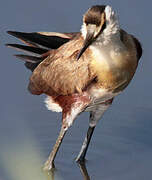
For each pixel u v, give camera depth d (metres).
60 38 14.09
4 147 14.63
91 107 13.44
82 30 12.36
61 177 13.59
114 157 14.30
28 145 14.75
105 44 12.20
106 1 18.69
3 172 13.61
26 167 13.85
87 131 14.19
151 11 18.34
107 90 12.73
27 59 14.09
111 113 16.05
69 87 12.97
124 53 12.41
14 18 18.17
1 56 16.98
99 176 13.55
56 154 14.45
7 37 17.45
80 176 13.61
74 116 13.18
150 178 13.33
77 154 14.48
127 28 17.75
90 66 12.56
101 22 11.98
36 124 15.55
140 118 15.74
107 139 15.06
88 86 12.77
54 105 13.47
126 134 15.21
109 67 12.41
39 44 14.16
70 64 12.86
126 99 16.33
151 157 14.22
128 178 13.38
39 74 13.47
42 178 13.53
